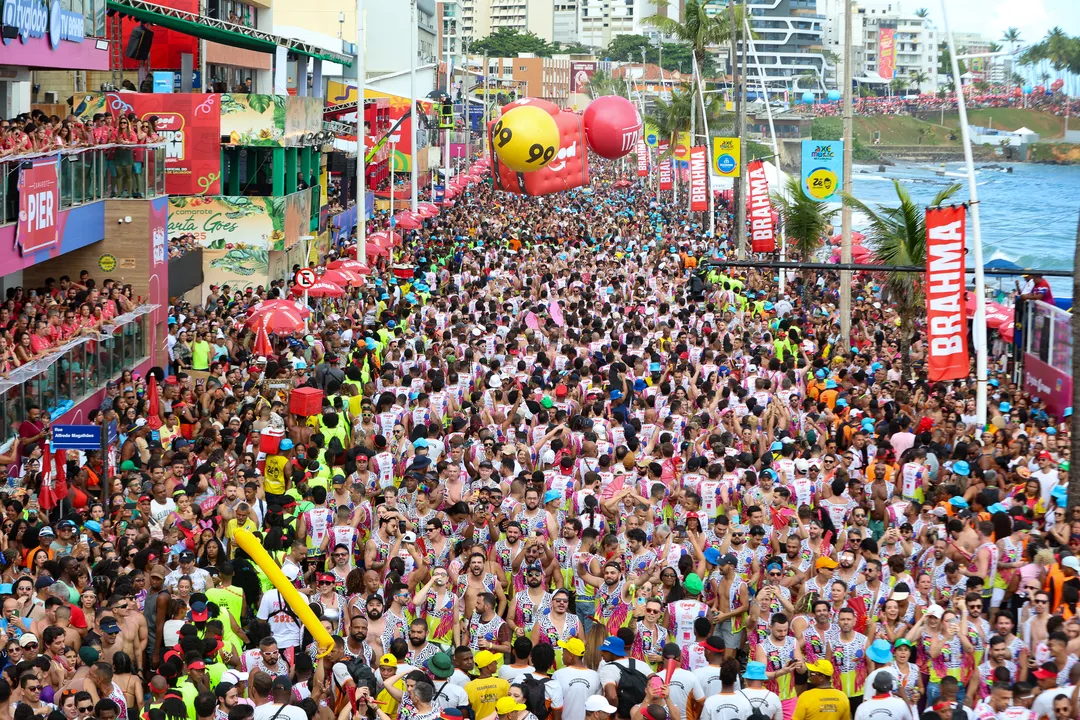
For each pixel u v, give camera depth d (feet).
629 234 181.37
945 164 636.07
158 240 91.71
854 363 84.84
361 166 123.44
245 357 84.38
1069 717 33.42
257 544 28.91
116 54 127.03
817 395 74.95
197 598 38.14
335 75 223.71
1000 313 104.63
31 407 62.28
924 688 38.27
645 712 33.19
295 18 249.14
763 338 88.12
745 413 65.41
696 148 197.36
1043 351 85.20
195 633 37.04
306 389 61.21
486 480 52.01
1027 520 49.08
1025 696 34.55
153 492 49.96
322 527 47.19
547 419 60.70
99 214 86.94
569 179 117.29
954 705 33.94
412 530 46.70
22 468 60.08
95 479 55.01
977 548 45.73
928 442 61.21
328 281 99.66
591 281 114.62
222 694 32.81
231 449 57.93
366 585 40.45
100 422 58.39
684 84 289.33
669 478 53.93
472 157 343.87
